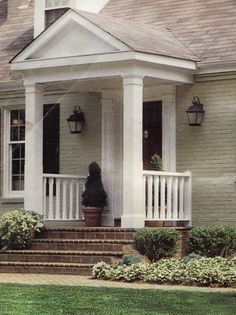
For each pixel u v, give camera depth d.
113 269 17.22
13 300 13.98
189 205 20.50
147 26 21.33
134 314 12.69
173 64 19.94
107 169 21.64
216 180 20.27
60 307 13.29
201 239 18.70
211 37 20.81
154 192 20.05
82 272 18.38
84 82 20.81
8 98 23.72
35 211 20.80
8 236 19.92
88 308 13.19
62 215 21.45
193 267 16.38
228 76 20.17
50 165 23.02
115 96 21.72
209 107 20.42
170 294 14.49
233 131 20.11
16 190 23.62
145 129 21.50
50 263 18.98
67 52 20.17
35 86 21.03
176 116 20.86
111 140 21.72
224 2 21.52
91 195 20.98
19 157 23.64
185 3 22.11
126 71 19.58
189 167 20.62
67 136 22.67
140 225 19.45
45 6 23.52
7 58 24.14
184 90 20.77
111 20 20.53
